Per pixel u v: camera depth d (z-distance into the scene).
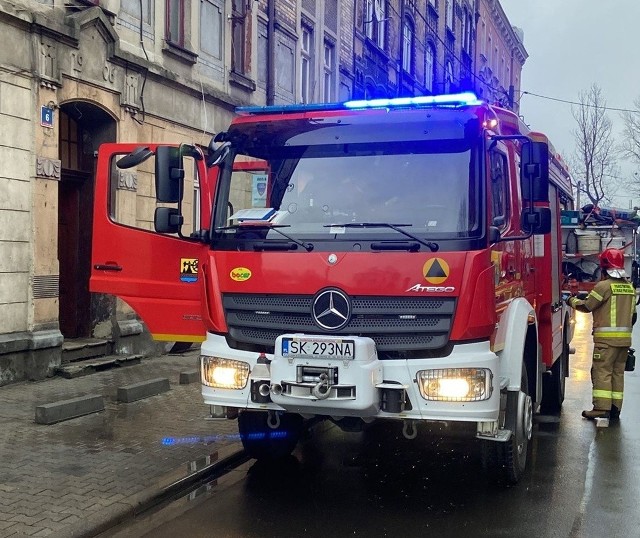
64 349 9.70
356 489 5.54
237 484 5.67
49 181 9.19
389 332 4.64
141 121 11.11
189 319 5.95
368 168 5.04
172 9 12.13
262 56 15.56
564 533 4.61
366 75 22.72
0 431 6.67
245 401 4.89
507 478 5.46
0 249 8.50
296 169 5.17
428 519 4.87
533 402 6.09
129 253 6.06
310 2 18.14
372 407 4.52
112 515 4.71
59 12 9.31
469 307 4.56
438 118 5.01
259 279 4.91
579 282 12.05
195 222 11.28
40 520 4.55
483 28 39.12
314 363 4.58
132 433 6.71
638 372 11.53
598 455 6.45
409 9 26.92
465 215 4.72
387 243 4.68
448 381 4.55
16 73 8.60
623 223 14.67
